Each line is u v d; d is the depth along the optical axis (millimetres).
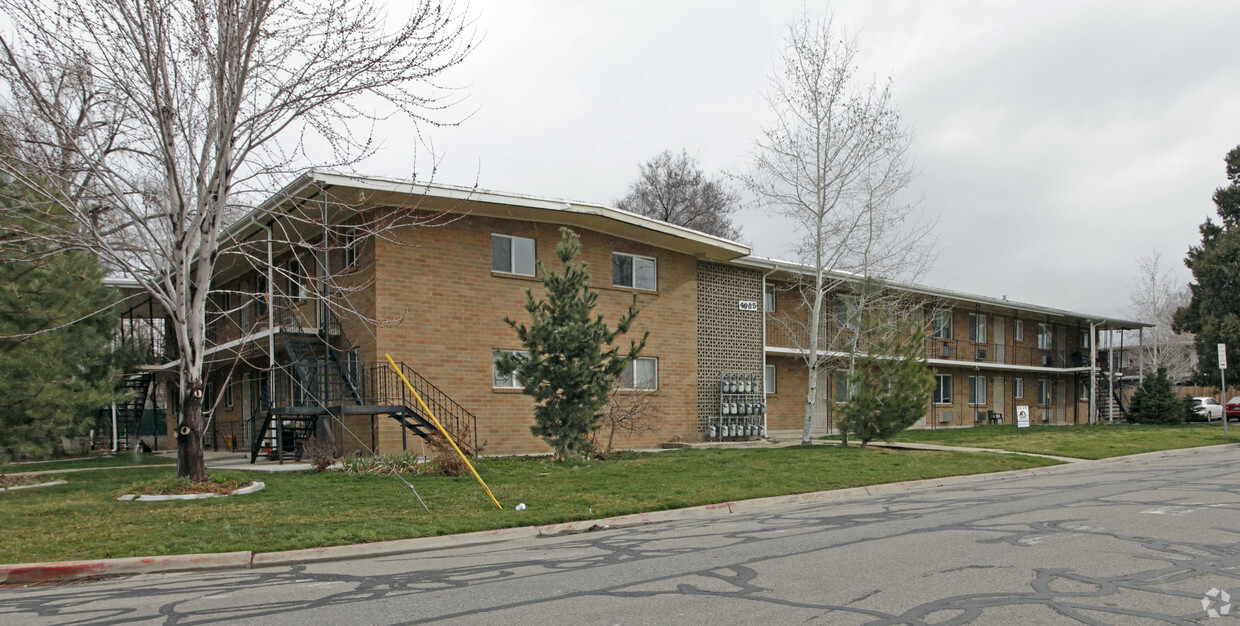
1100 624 5223
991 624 5250
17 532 9156
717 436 23641
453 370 18438
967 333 35406
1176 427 30891
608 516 10961
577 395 15953
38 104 10742
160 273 11672
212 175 11617
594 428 16406
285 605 6363
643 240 22375
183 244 11555
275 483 13016
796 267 25391
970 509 11023
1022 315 38844
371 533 9352
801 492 13289
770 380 27344
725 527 10172
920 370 20688
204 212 11664
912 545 8242
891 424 20406
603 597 6324
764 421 25125
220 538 8898
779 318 27297
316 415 16969
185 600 6621
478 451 18062
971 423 35219
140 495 11477
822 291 23594
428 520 10188
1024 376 39062
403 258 17953
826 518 10680
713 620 5535
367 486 12789
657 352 22594
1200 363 40938
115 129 12281
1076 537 8414
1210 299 40531
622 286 22000
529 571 7547
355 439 18016
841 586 6445
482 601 6316
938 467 16625
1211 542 8023
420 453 17875
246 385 25406
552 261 20344
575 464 16000
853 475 15180
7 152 11656
